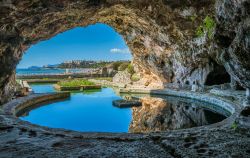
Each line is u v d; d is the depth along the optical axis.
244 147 5.95
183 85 27.89
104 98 24.83
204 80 24.59
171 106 20.11
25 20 15.59
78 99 24.12
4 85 17.20
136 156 5.46
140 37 28.19
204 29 19.42
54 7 15.73
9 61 16.75
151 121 15.19
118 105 20.17
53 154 5.54
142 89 29.03
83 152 5.70
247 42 8.65
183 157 5.39
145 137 6.98
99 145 6.25
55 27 20.67
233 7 8.73
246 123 7.52
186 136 6.92
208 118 15.79
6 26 14.42
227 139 6.59
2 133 7.29
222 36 10.73
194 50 23.27
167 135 7.12
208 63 23.73
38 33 19.50
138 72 36.69
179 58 26.33
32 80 43.09
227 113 15.76
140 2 19.22
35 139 6.73
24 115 17.06
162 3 19.09
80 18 21.05
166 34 23.88
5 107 15.27
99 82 41.84
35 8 14.63
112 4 18.52
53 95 23.05
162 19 21.66
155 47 27.91
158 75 30.98
